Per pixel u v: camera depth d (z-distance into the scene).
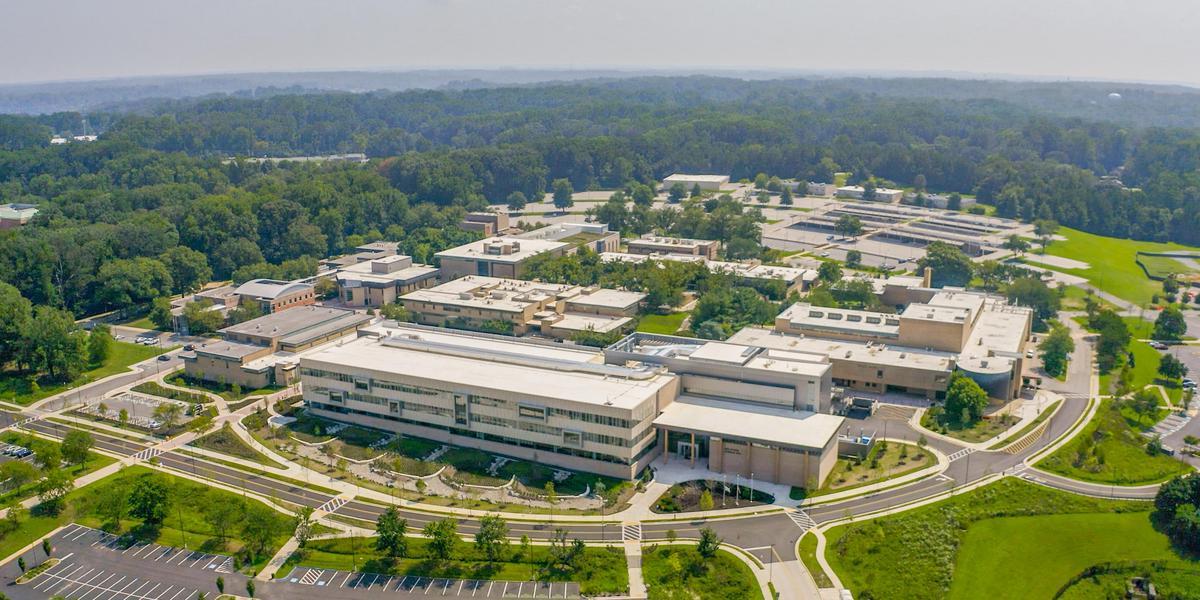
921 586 183.38
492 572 186.75
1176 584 187.12
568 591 180.25
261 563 191.50
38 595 180.38
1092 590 186.00
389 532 190.50
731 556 191.12
